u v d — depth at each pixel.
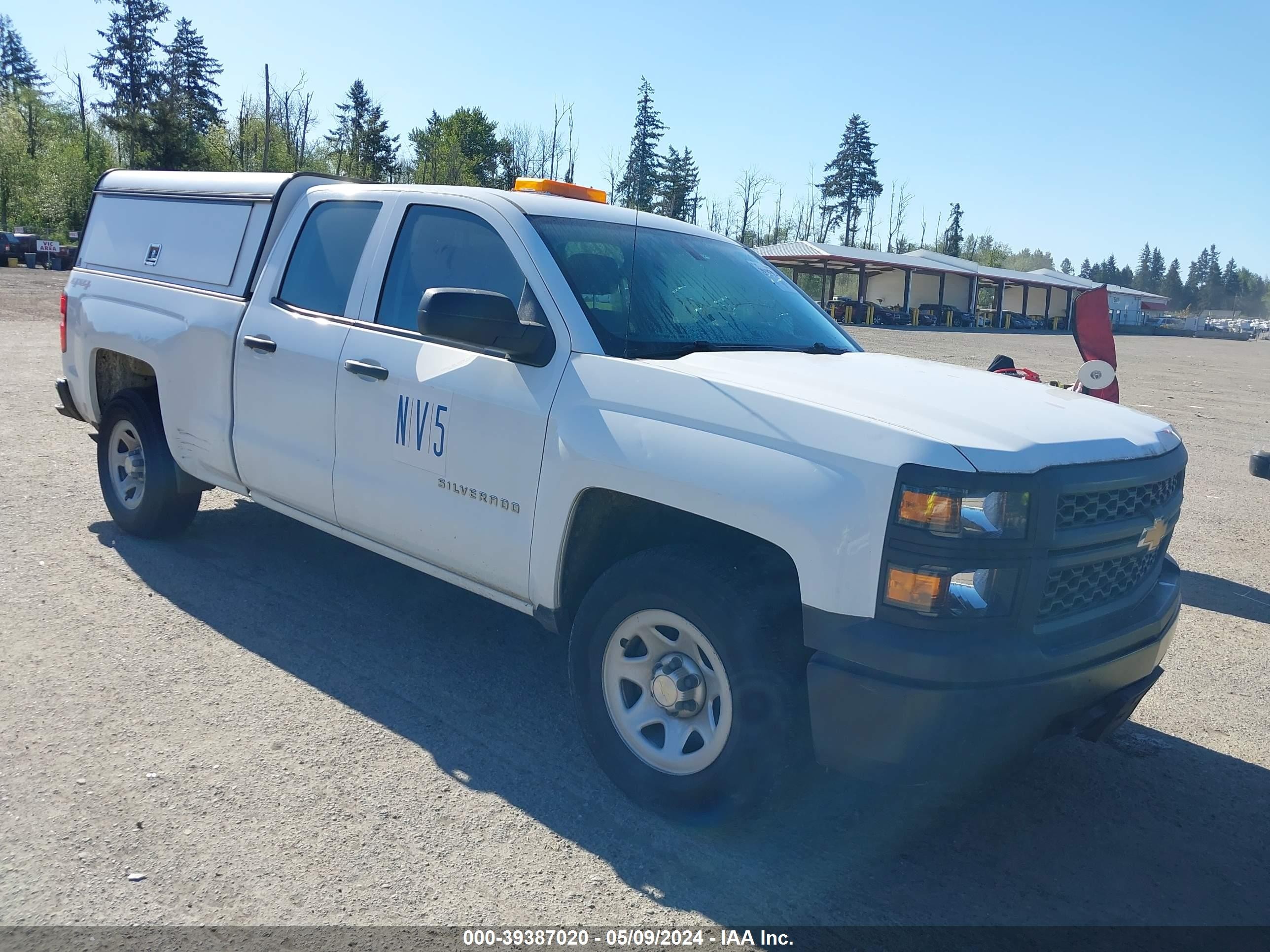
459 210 3.99
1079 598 2.97
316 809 3.12
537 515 3.40
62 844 2.84
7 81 96.00
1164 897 2.98
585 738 3.37
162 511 5.40
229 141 62.84
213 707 3.74
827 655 2.73
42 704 3.67
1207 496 9.25
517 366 3.53
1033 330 64.62
